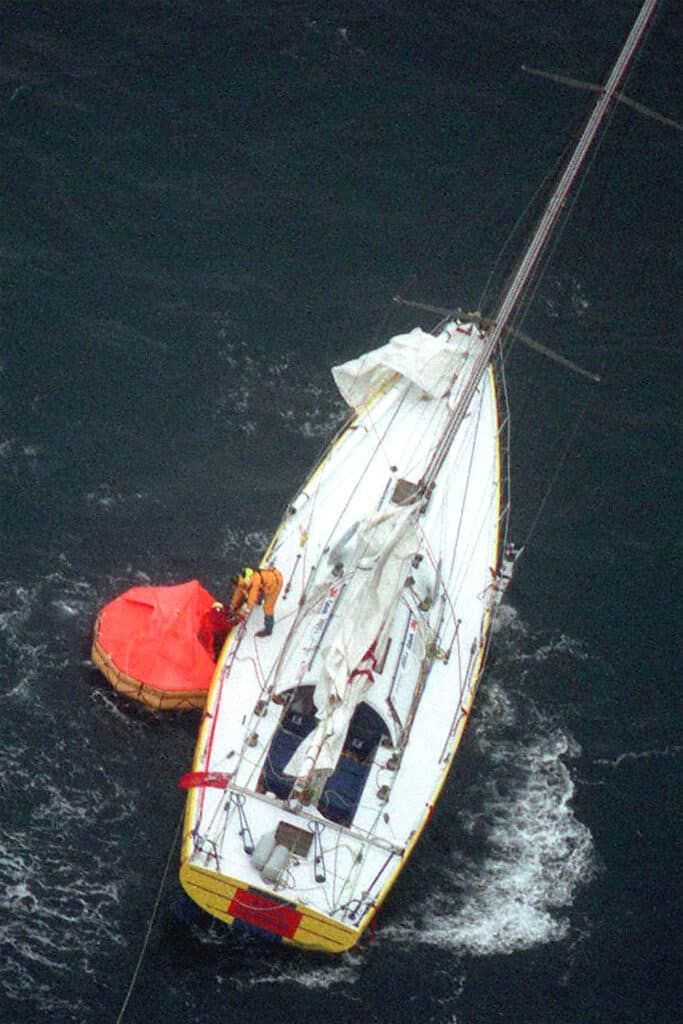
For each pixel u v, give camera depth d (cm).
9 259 18900
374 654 13900
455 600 15725
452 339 17875
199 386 18150
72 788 14388
